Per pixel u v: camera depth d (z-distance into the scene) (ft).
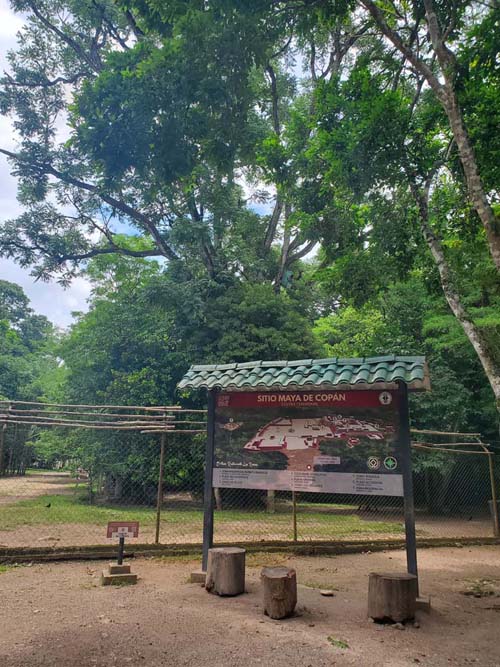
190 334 50.93
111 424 25.88
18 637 12.38
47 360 121.08
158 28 25.93
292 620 14.35
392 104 26.89
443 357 46.11
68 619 13.80
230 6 23.32
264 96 55.88
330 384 18.10
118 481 45.85
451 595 18.16
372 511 44.32
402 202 32.53
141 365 50.55
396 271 34.27
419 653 12.23
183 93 23.86
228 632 13.16
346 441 18.84
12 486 46.42
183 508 41.91
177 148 25.17
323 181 36.65
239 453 20.29
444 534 33.01
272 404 20.30
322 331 60.29
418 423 43.96
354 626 14.05
